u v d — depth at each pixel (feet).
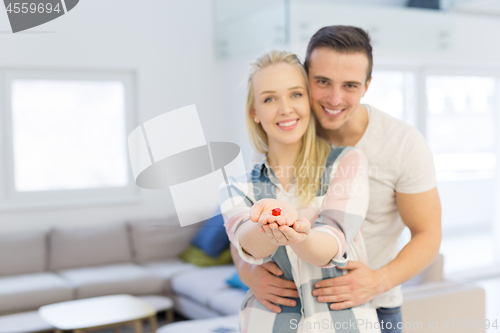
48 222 11.86
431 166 4.00
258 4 8.66
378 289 3.45
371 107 4.23
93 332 10.89
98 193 11.63
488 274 14.92
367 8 12.00
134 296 11.06
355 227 3.13
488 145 15.06
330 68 3.57
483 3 12.81
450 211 14.61
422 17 12.76
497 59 13.88
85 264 11.75
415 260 3.73
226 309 9.20
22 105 11.41
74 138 11.49
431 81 13.97
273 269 3.48
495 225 15.30
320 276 3.33
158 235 11.99
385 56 12.25
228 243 11.79
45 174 11.76
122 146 11.03
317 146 3.47
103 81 10.46
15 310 10.36
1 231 11.61
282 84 3.27
